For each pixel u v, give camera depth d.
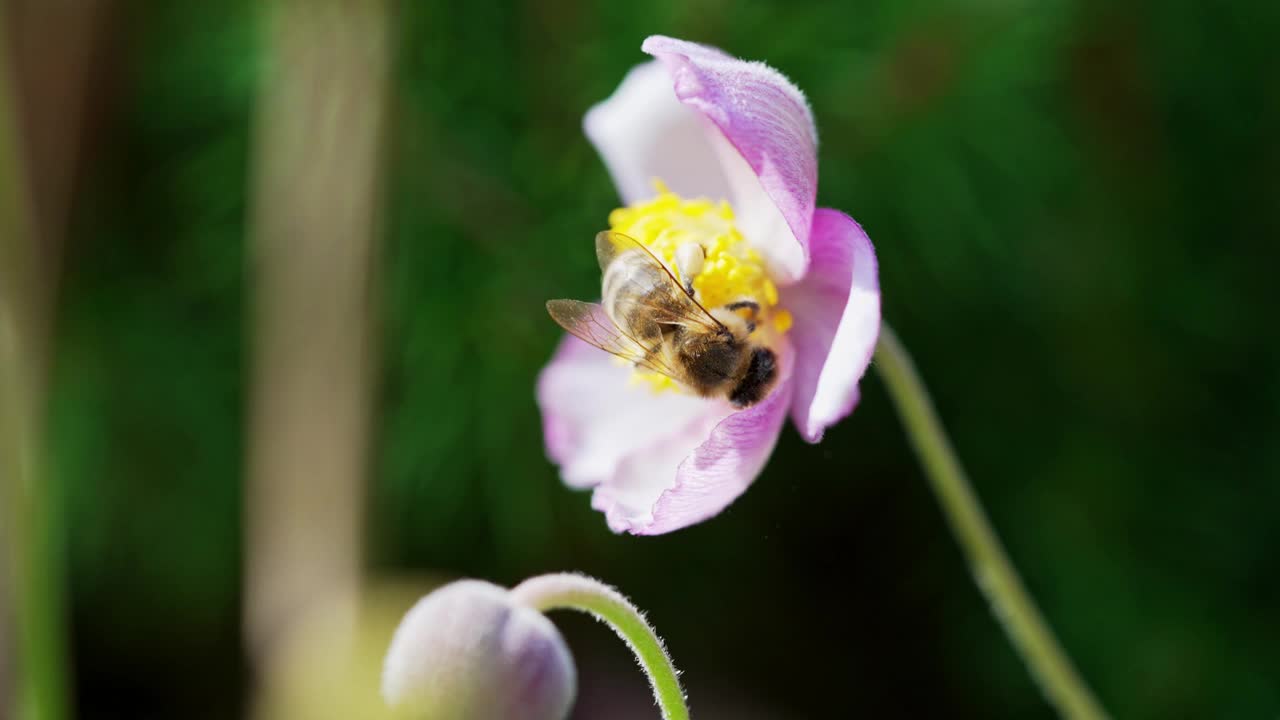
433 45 0.33
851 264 0.26
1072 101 0.35
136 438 0.36
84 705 0.37
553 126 0.33
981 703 0.36
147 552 0.36
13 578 0.28
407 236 0.33
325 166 0.27
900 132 0.33
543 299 0.33
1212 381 0.35
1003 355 0.35
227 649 0.37
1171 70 0.35
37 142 0.31
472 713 0.26
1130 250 0.35
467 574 0.35
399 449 0.34
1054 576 0.35
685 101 0.25
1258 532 0.35
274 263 0.27
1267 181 0.35
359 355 0.27
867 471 0.36
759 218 0.27
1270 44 0.35
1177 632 0.35
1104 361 0.35
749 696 0.37
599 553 0.35
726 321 0.27
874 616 0.36
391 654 0.26
